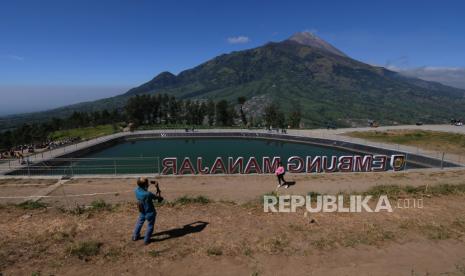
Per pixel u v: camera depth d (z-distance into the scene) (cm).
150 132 9100
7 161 4384
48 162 4619
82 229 1206
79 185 2570
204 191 2381
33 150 5947
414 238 1167
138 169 4728
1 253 995
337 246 1088
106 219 1334
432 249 1088
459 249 1094
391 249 1079
